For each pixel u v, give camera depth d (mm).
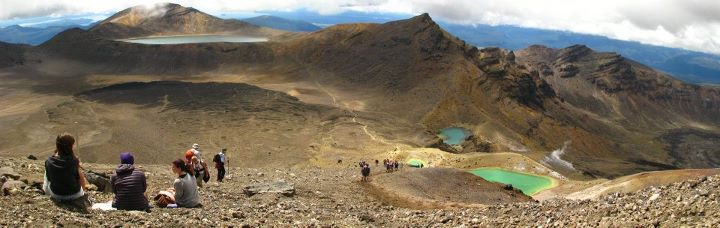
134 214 14797
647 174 71250
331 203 29859
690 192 15734
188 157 26641
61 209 14047
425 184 49094
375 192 40719
